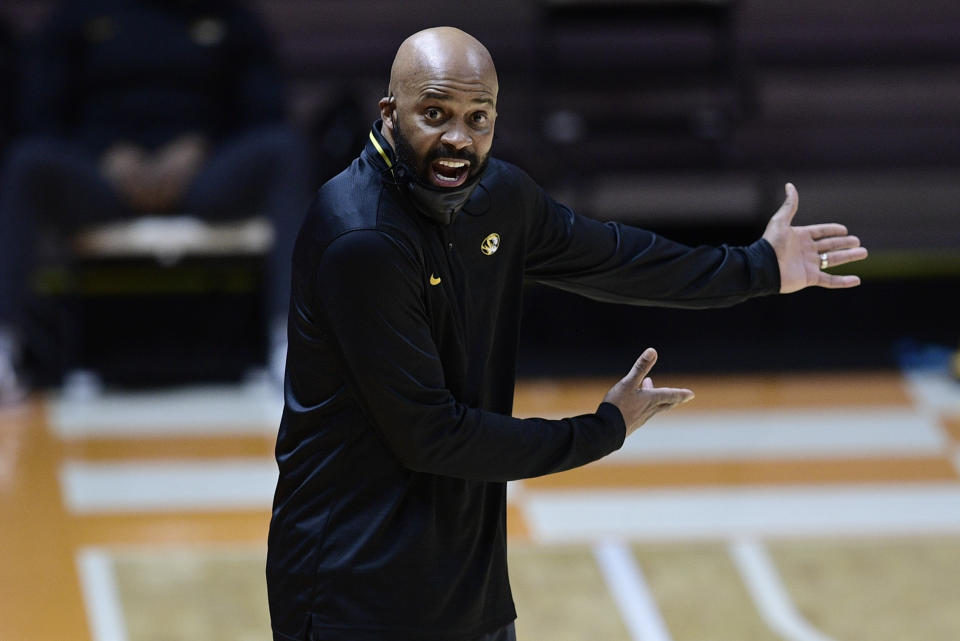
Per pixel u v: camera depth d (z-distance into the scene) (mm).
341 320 7109
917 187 25500
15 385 19500
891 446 17859
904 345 22859
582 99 24516
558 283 8227
